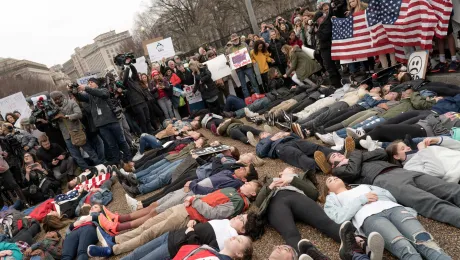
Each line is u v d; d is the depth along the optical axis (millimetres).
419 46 6449
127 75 9195
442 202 3037
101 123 7629
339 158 4395
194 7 37406
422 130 4492
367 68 8570
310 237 3453
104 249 4195
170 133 8758
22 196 7902
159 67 11516
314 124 6254
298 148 5184
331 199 3619
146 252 3779
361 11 7402
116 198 6488
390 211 3023
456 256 2676
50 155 8148
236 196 4289
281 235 3562
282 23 11398
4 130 8555
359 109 6191
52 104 7895
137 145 8992
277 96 9219
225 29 33719
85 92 7715
